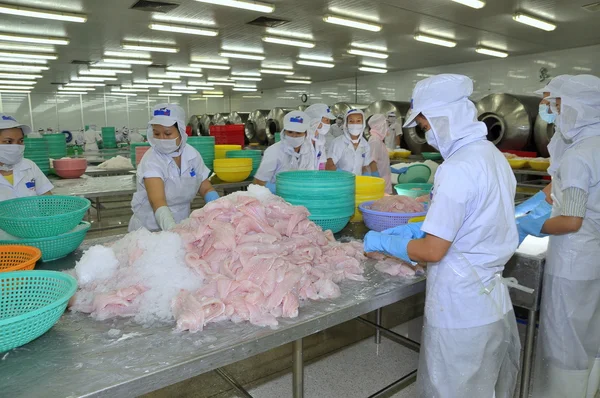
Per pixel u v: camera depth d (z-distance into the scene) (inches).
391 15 237.5
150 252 54.1
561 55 318.3
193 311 46.1
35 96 595.8
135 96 669.3
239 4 211.0
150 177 87.9
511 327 61.2
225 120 551.5
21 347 42.5
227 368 100.3
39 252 55.4
